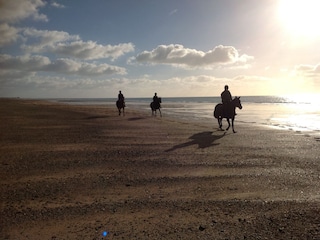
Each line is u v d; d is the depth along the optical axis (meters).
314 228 5.79
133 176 9.75
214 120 32.06
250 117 36.97
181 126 24.84
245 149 14.35
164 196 7.88
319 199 7.47
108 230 5.97
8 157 12.46
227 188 8.51
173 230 5.93
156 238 5.62
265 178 9.47
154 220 6.41
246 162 11.62
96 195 8.00
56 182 9.11
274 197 7.70
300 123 28.69
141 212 6.85
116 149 14.27
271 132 21.14
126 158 12.34
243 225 6.08
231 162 11.62
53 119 30.88
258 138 18.06
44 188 8.55
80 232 5.89
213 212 6.79
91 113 41.19
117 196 7.91
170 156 12.73
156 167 10.90
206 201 7.48
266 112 47.81
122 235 5.76
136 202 7.46
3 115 35.56
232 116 21.23
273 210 6.80
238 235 5.66
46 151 13.77
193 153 13.37
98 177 9.63
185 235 5.71
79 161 11.80
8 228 6.08
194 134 19.81
